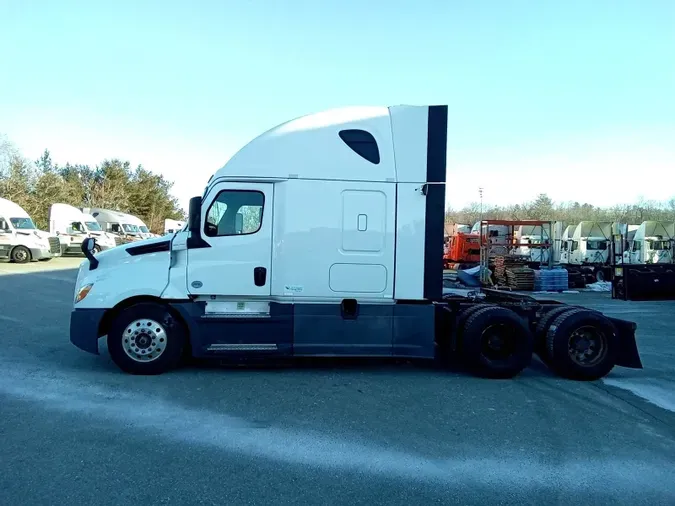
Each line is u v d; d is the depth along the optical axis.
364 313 6.97
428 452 4.58
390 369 7.61
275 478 4.01
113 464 4.15
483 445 4.77
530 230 33.41
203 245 6.88
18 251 25.28
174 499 3.63
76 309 6.80
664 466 4.40
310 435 4.88
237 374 7.01
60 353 7.93
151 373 6.83
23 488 3.72
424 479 4.07
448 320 7.57
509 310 7.33
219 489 3.81
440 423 5.31
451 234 34.28
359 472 4.16
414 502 3.71
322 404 5.80
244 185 6.93
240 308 7.01
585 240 29.75
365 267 6.96
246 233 6.92
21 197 44.47
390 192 6.99
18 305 12.78
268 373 7.12
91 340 6.76
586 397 6.42
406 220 6.99
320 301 6.99
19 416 5.16
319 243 6.93
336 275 6.95
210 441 4.68
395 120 7.06
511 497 3.82
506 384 6.95
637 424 5.44
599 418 5.61
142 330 6.79
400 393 6.34
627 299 19.84
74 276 20.38
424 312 7.00
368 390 6.43
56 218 32.75
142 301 6.92
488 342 7.24
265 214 6.92
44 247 26.11
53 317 11.19
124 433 4.80
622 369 8.07
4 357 7.57
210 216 6.90
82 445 4.50
